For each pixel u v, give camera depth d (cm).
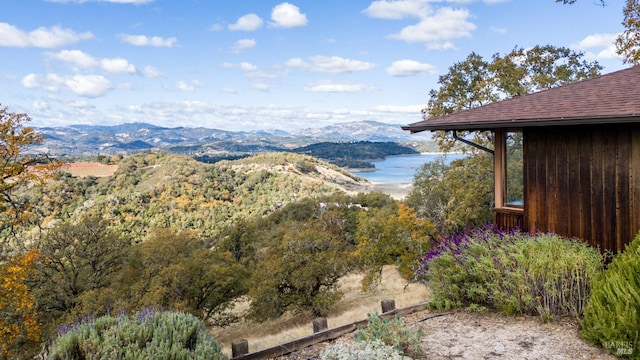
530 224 582
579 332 372
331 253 2058
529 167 583
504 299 457
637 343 314
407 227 1720
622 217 488
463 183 1681
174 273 1919
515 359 342
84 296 1775
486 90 1664
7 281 1223
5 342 1301
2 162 1328
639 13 1189
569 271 432
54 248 2056
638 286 331
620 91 537
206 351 286
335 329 429
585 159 521
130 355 260
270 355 385
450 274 511
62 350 274
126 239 2391
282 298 1981
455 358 352
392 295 1684
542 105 585
